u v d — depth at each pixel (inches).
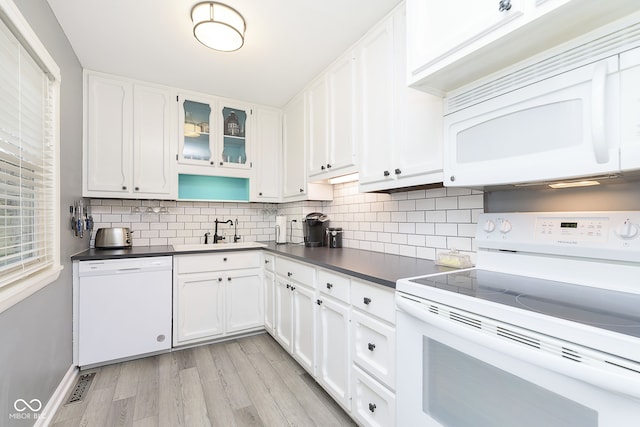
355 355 57.4
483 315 32.8
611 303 32.8
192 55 82.4
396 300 44.4
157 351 89.3
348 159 78.1
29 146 53.0
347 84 79.0
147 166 98.0
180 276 92.9
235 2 62.0
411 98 59.4
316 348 71.1
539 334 28.1
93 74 90.6
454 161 48.4
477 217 58.8
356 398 56.9
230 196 123.0
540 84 37.4
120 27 69.7
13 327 46.5
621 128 30.6
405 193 76.2
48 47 61.3
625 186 39.6
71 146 77.1
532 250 46.5
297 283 81.5
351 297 58.6
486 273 50.4
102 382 74.7
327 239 102.0
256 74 93.6
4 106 44.2
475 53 38.3
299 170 106.0
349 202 97.5
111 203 101.9
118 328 83.6
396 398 45.4
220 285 99.3
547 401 28.4
